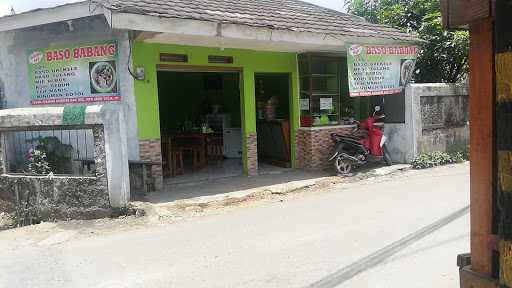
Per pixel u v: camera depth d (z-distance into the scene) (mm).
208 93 15234
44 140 9945
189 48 10078
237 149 14070
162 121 14828
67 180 8117
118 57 9273
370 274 4922
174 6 9055
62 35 9766
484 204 2104
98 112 7863
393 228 6613
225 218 7832
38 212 8336
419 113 12664
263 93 13289
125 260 5863
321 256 5582
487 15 1970
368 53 11695
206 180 10844
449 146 13570
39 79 10102
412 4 16375
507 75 1754
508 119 1759
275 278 4965
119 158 8000
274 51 11617
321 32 10562
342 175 11438
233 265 5445
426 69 16312
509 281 1787
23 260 6121
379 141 12328
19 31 10172
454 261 5156
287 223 7277
